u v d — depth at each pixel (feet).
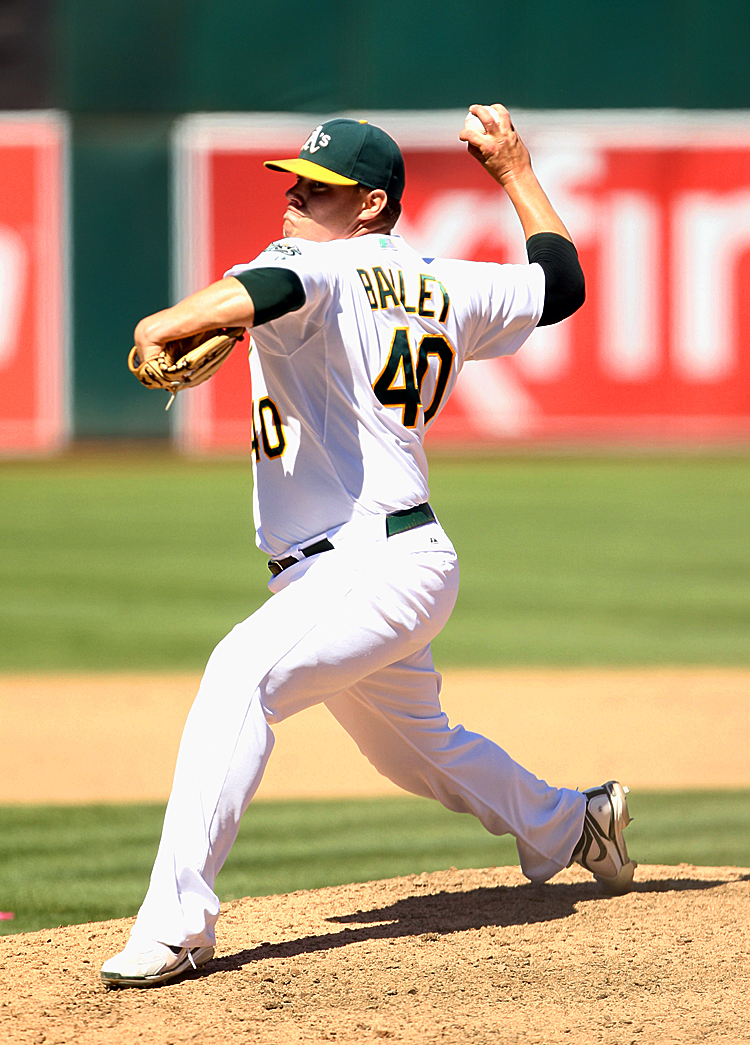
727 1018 31.19
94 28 211.00
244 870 49.24
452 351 35.88
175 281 215.31
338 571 33.91
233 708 33.24
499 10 215.10
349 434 34.37
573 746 70.74
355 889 43.21
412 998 32.53
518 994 32.81
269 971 34.37
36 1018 30.99
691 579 126.00
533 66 215.92
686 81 214.69
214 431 215.72
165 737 73.00
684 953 35.86
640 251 215.72
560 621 107.96
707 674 89.30
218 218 215.51
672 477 192.54
